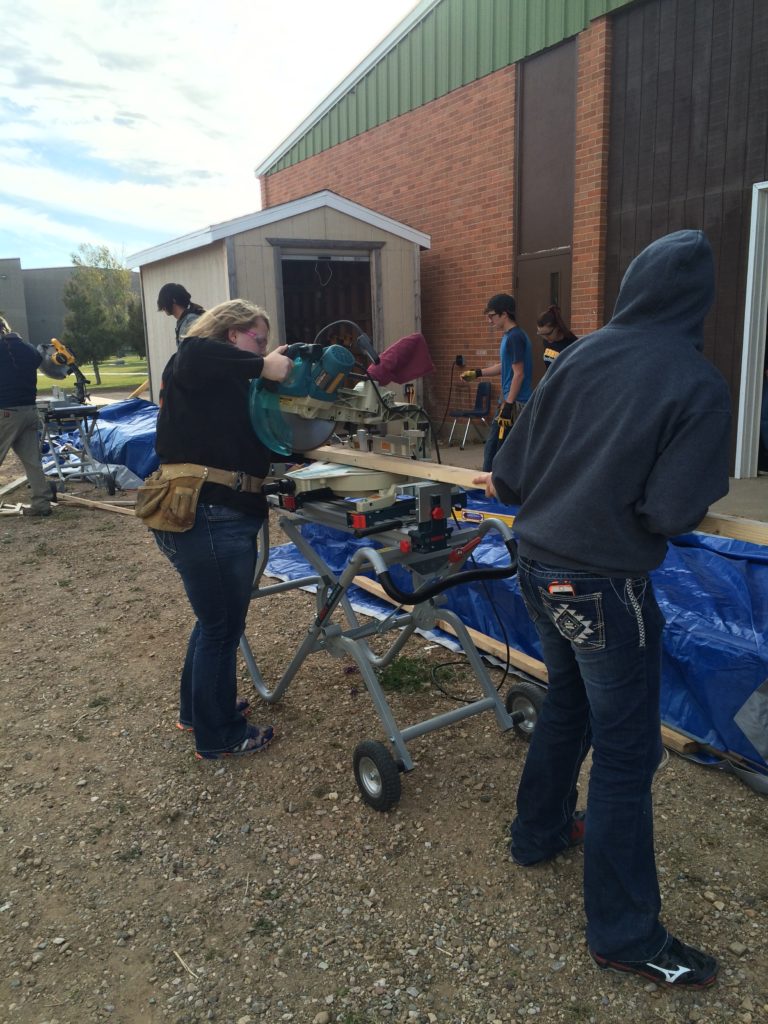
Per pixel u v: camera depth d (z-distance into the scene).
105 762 2.93
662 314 1.72
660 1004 1.82
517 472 2.04
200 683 2.79
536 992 1.87
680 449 1.59
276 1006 1.86
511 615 3.58
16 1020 1.84
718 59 6.18
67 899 2.23
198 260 9.07
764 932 2.01
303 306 11.07
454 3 8.65
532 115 7.95
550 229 7.97
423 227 9.84
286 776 2.80
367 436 2.98
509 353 5.88
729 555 3.71
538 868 2.28
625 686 1.79
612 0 6.80
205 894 2.24
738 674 2.66
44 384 28.17
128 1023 1.83
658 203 6.84
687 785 2.63
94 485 8.18
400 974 1.94
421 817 2.54
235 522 2.63
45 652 3.93
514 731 3.01
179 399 2.57
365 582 4.37
